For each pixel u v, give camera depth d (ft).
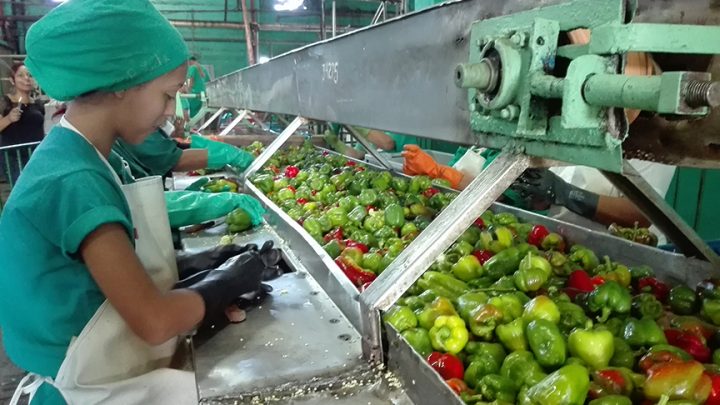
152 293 4.45
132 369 5.08
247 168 13.79
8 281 4.61
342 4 51.06
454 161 18.53
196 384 4.99
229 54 51.98
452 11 4.98
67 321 4.68
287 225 9.31
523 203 13.51
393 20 5.97
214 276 5.76
